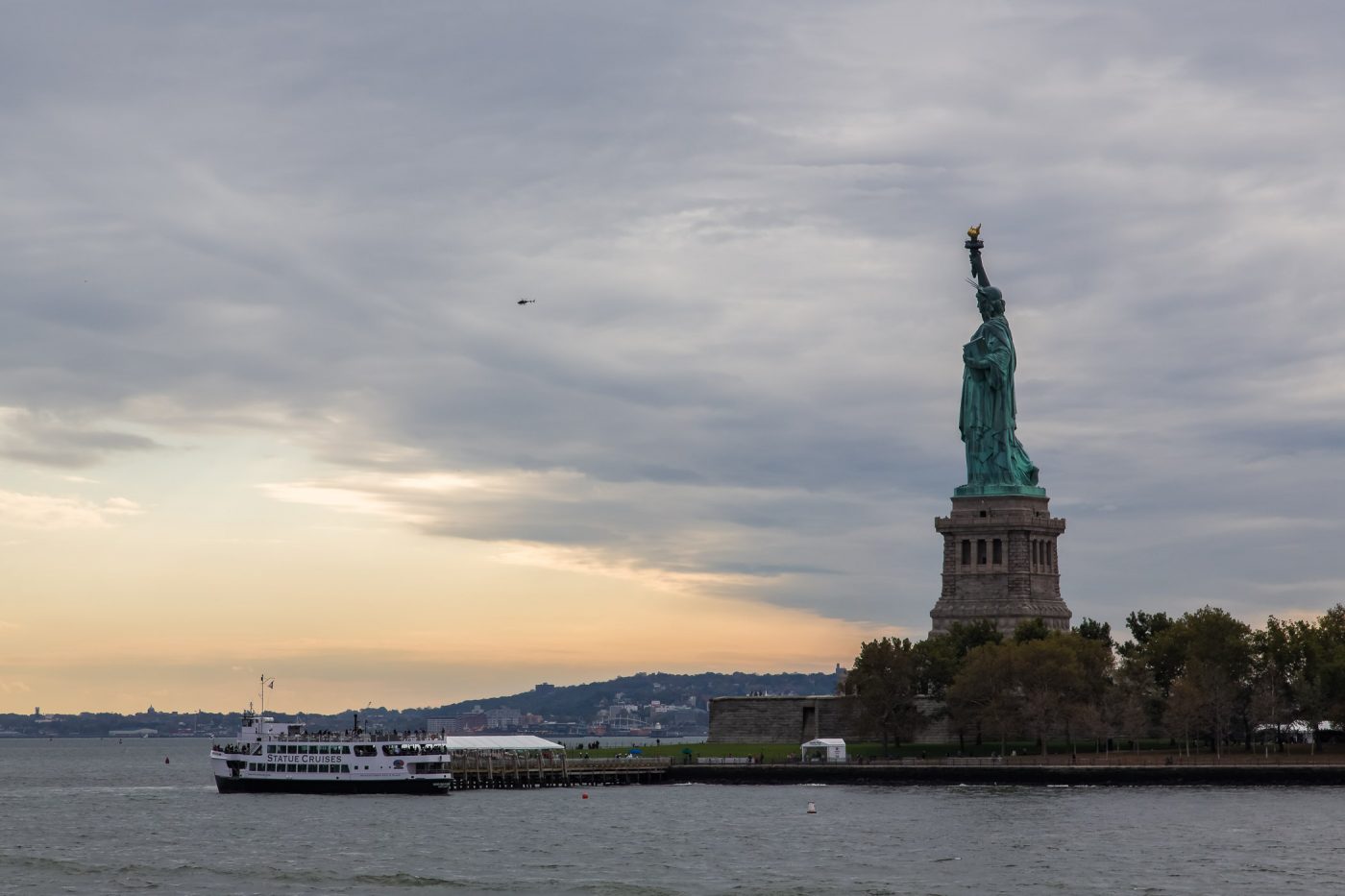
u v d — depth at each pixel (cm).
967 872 18900
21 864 19625
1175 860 19600
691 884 18212
